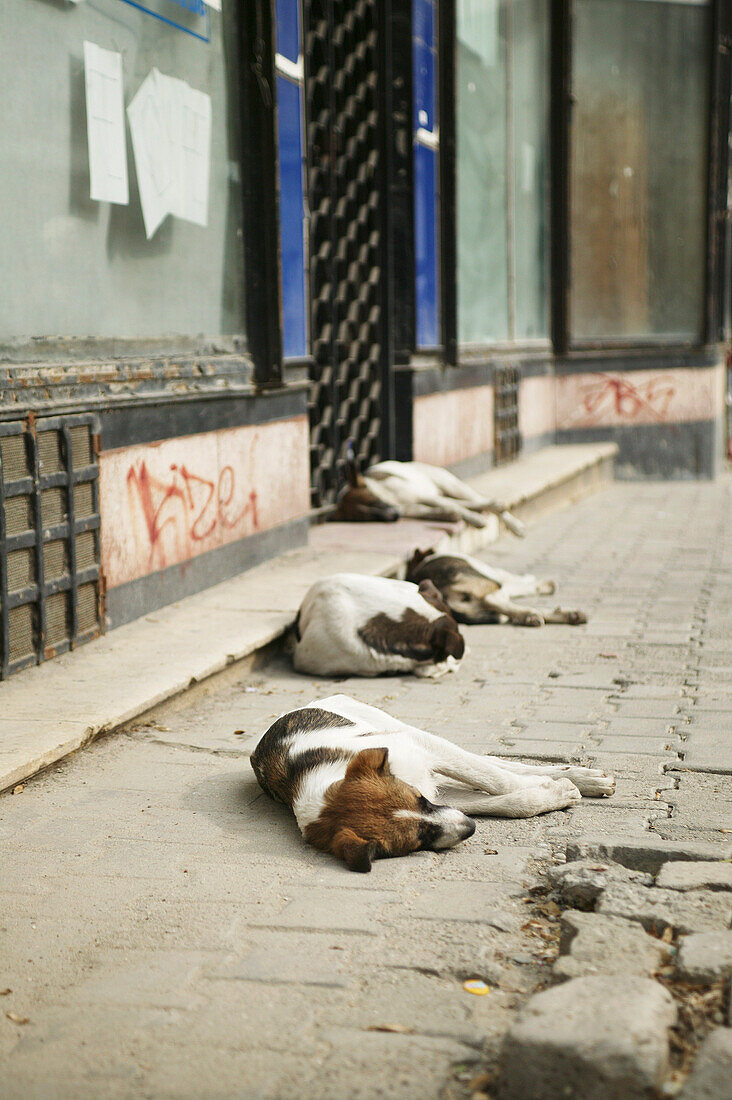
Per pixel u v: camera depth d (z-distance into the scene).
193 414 7.41
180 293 7.38
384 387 11.59
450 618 6.39
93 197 6.35
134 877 3.70
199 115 7.54
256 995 2.94
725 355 20.14
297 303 9.64
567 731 5.21
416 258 11.66
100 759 4.91
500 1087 2.47
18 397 5.61
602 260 17.14
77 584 6.13
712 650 6.80
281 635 6.75
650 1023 2.51
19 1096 2.54
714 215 17.45
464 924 3.30
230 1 7.94
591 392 17.27
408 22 11.16
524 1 15.02
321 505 10.50
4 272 5.59
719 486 17.11
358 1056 2.65
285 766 4.17
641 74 16.86
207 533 7.67
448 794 4.33
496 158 14.28
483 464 13.95
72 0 6.09
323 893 3.54
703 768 4.63
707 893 3.31
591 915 3.21
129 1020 2.84
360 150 11.22
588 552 10.76
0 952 3.21
